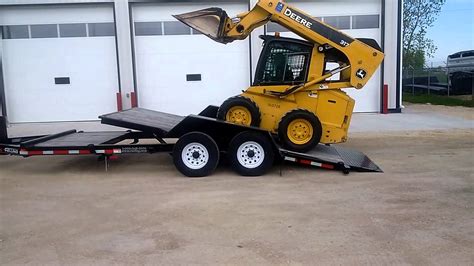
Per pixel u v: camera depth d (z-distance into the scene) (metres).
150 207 5.89
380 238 4.71
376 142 10.73
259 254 4.34
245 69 16.08
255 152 7.50
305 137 8.09
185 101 16.19
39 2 15.27
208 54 15.95
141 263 4.20
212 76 16.08
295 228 5.03
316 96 8.41
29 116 15.90
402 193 6.37
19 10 15.42
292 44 8.41
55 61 15.70
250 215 5.50
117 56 15.62
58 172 8.05
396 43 16.25
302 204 5.91
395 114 16.27
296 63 8.45
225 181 7.21
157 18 15.75
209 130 7.67
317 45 8.34
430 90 26.80
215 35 8.82
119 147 7.81
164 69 15.99
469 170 7.74
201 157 7.51
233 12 15.98
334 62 8.76
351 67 8.28
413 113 16.62
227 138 7.77
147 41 15.82
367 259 4.20
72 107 15.92
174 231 5.00
